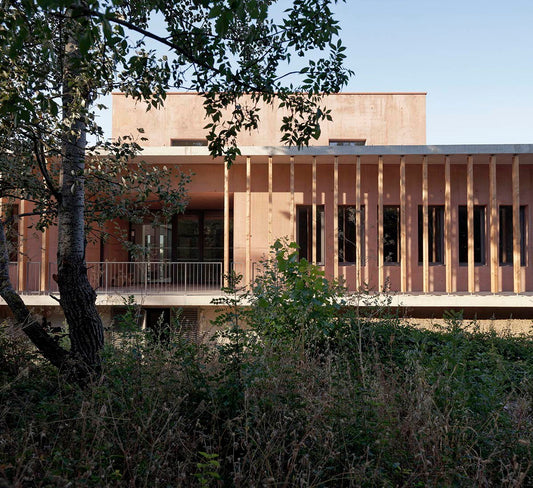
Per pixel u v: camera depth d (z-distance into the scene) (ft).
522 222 44.01
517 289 38.99
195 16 17.29
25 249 39.27
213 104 16.48
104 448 8.28
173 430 9.48
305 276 18.34
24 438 9.22
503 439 9.46
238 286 39.63
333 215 42.91
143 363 12.47
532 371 13.74
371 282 43.27
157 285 44.96
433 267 43.34
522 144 38.42
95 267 45.24
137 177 18.71
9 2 10.23
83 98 15.23
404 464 8.89
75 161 16.02
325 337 17.83
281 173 43.88
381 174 39.63
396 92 53.11
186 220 55.06
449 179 39.60
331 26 13.78
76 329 16.24
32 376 14.88
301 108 17.04
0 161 15.90
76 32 11.90
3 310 38.75
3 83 11.55
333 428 9.50
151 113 52.49
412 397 10.26
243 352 12.90
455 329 13.30
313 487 8.13
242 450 9.70
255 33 14.38
